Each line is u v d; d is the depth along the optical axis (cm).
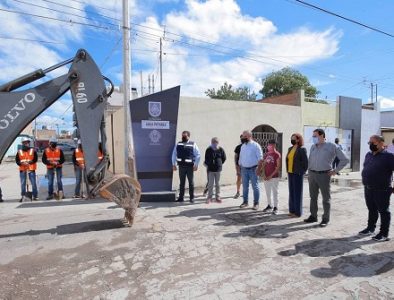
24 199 908
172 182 997
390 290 372
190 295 365
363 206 812
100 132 608
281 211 759
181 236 570
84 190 985
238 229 611
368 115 1883
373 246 516
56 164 926
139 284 393
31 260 466
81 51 569
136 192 634
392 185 540
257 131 1377
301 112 1473
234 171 1228
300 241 542
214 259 467
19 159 902
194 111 1130
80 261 462
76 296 365
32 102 538
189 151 852
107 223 652
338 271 425
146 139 894
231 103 1218
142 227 623
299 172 686
